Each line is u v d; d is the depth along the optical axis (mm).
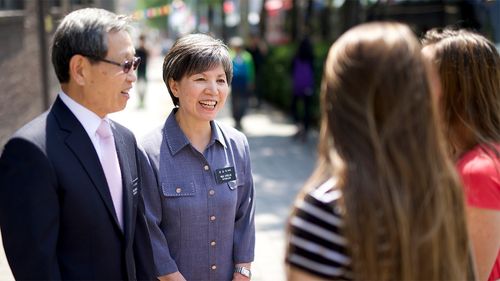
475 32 2398
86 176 1985
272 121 13422
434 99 1534
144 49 14758
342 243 1470
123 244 2102
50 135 1961
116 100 2070
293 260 1513
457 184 1553
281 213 6445
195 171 2617
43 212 1873
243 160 2768
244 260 2725
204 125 2666
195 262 2613
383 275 1454
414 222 1457
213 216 2611
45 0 9008
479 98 2219
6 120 7332
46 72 9117
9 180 1893
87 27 1999
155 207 2570
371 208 1444
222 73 2615
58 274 1890
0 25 7121
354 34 1543
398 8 11453
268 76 16391
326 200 1489
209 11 31562
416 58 1502
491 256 2082
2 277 4445
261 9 20438
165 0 42812
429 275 1471
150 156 2602
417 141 1471
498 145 2176
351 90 1494
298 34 17656
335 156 1505
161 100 17047
